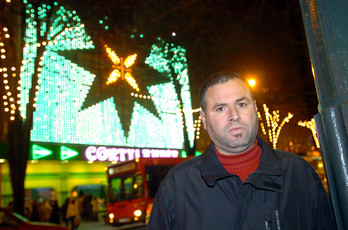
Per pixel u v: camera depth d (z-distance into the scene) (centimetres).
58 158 1480
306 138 1135
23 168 1045
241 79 185
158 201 190
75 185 1797
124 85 1819
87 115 1645
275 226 157
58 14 1176
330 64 110
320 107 117
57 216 1447
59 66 1515
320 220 161
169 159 1311
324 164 119
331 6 112
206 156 184
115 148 1678
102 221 1773
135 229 1245
